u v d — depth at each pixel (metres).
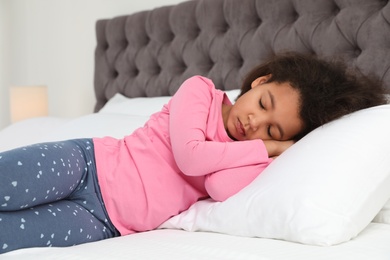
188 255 0.93
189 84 1.33
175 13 2.42
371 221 1.22
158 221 1.25
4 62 3.56
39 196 1.08
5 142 2.22
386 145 1.14
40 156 1.11
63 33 3.24
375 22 1.70
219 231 1.14
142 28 2.60
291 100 1.25
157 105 2.15
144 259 0.90
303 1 1.92
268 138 1.30
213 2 2.26
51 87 3.34
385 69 1.67
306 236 0.99
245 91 1.46
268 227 1.05
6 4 3.51
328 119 1.24
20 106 3.01
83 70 3.15
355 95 1.28
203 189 1.31
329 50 1.83
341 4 1.82
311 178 1.06
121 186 1.24
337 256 0.91
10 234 1.01
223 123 1.35
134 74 2.70
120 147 1.31
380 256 0.94
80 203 1.21
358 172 1.08
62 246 1.12
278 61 1.36
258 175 1.22
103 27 2.81
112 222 1.23
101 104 2.83
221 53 2.22
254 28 2.13
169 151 1.29
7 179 1.01
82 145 1.27
